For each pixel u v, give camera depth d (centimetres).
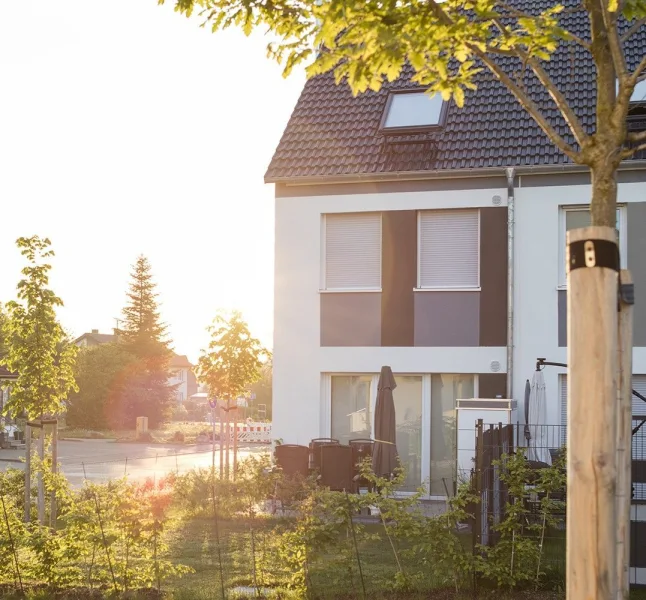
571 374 432
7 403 1330
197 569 1014
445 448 1702
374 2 558
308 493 1038
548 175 1650
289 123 1858
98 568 920
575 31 1814
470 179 1684
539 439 1575
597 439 422
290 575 928
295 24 644
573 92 1725
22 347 1320
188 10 659
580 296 431
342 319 1741
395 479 935
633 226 1595
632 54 1728
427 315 1698
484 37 593
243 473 1516
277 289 1769
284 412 1759
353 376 1756
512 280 1647
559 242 1645
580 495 423
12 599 877
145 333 6875
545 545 917
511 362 1641
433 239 1714
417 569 971
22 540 928
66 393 1362
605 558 417
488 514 938
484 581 888
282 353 1766
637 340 1585
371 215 1748
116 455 3297
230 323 2020
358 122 1819
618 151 532
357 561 909
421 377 1719
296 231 1767
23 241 1328
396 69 572
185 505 1398
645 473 1059
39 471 1297
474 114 1750
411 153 1719
